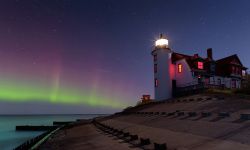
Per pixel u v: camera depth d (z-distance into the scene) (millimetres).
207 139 13766
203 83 45188
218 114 20094
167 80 51156
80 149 17625
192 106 29328
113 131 24234
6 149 45062
